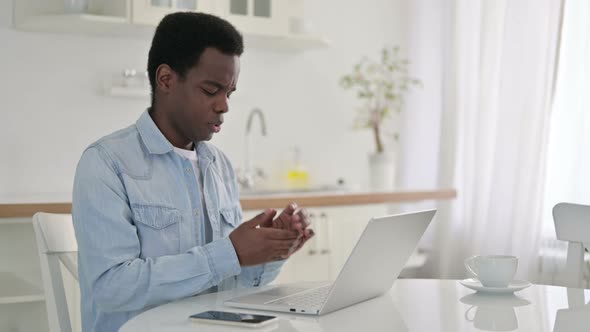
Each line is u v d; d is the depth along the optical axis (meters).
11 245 2.64
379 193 3.27
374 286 1.42
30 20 2.91
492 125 3.62
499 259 1.48
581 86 3.28
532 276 3.37
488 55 3.60
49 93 3.10
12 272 2.65
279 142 3.72
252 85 3.62
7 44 3.01
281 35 3.34
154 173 1.56
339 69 3.91
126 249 1.44
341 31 3.92
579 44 3.29
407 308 1.34
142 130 1.58
